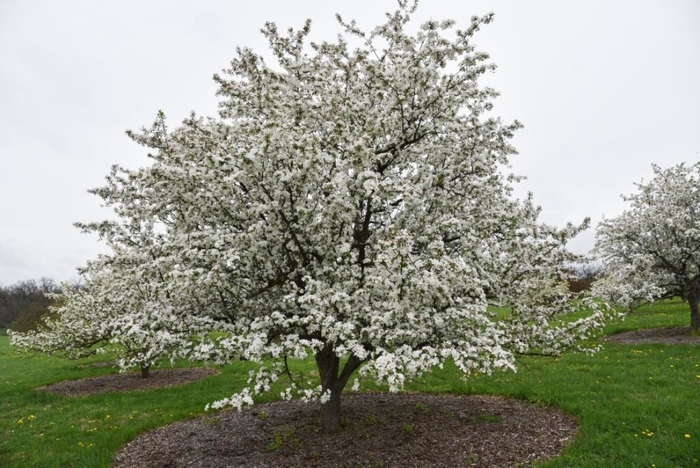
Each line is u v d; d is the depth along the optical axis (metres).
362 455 8.12
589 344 16.98
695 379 11.48
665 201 18.72
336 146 8.98
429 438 8.80
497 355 6.59
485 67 8.80
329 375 9.47
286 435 9.40
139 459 8.86
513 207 8.83
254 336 7.13
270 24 9.65
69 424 11.54
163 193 8.34
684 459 7.08
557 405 10.43
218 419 11.13
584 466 7.07
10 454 9.70
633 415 8.90
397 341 7.38
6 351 33.59
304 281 7.97
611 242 19.98
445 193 8.77
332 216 7.96
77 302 16.98
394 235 7.18
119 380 17.20
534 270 8.66
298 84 9.76
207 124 9.83
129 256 8.49
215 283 7.30
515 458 7.67
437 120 9.23
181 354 7.45
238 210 8.57
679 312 25.53
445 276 6.75
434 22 8.78
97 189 8.98
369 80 9.81
